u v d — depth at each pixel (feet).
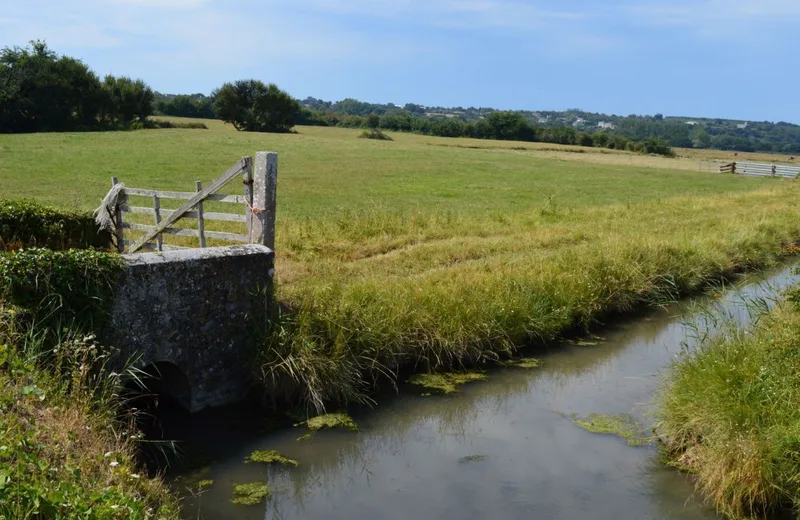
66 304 23.22
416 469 23.99
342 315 29.86
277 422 26.89
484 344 34.37
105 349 24.12
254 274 28.50
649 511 21.34
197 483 22.35
